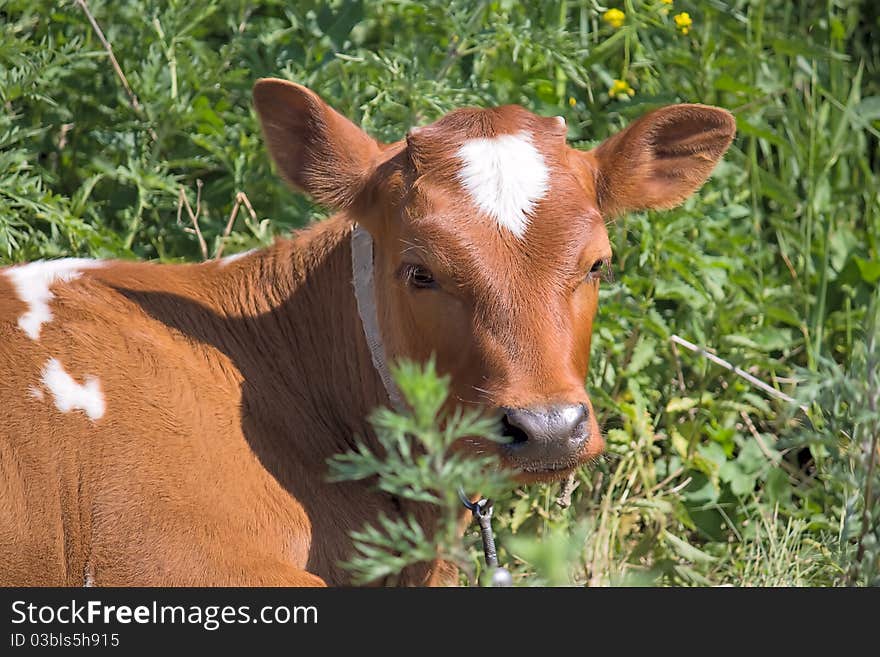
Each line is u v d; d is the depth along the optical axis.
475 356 7.79
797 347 12.25
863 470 9.12
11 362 8.19
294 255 9.24
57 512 7.98
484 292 7.76
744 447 11.28
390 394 8.64
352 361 8.98
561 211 7.90
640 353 11.19
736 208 12.33
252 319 9.05
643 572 9.57
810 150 12.71
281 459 8.58
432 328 7.96
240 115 12.33
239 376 8.76
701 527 11.08
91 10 12.08
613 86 12.37
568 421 7.50
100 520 7.96
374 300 8.65
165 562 7.96
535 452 7.53
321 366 9.06
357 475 6.71
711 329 11.55
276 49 12.41
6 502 7.93
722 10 13.07
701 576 10.12
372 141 8.65
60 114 11.80
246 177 11.72
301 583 8.09
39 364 8.21
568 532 10.04
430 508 8.78
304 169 8.62
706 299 11.46
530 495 10.27
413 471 6.40
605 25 13.16
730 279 11.87
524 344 7.71
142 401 8.23
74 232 10.87
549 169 8.01
